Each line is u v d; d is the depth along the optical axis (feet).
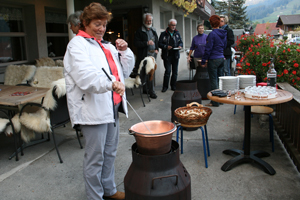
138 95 22.48
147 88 20.95
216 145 11.87
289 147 10.18
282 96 9.03
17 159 10.93
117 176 9.49
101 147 6.84
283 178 8.98
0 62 19.53
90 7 6.35
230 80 9.72
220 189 8.50
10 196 8.46
